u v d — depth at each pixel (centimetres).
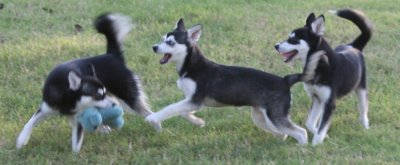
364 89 830
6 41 1130
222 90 754
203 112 873
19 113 865
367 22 844
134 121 840
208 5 1377
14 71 1005
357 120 852
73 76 708
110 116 745
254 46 1145
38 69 1012
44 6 1345
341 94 787
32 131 804
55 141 782
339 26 1275
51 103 734
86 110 728
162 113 757
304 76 741
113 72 782
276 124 743
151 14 1303
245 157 731
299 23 1280
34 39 1145
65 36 1174
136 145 773
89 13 1312
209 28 1234
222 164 707
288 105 745
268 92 742
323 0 1486
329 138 784
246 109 884
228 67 768
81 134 753
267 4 1427
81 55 1080
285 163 707
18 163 723
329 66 757
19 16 1273
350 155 733
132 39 1162
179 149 754
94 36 1174
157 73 1012
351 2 1473
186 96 770
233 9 1365
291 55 791
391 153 735
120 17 815
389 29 1274
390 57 1110
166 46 759
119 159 734
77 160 727
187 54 762
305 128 830
